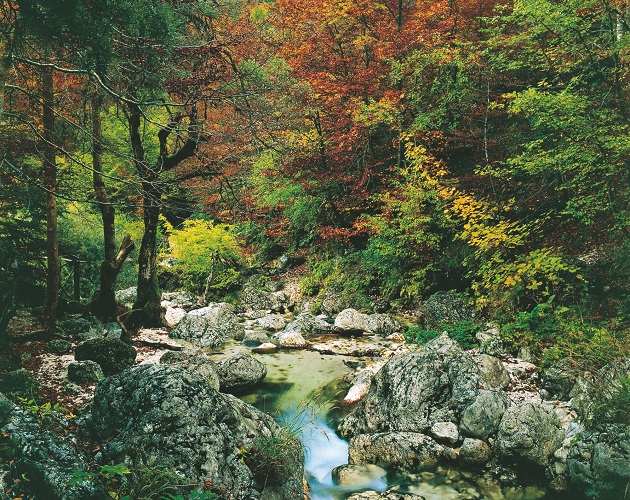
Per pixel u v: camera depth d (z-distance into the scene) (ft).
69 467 14.49
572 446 18.58
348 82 49.75
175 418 15.66
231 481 15.53
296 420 25.13
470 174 46.73
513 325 31.04
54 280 33.58
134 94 22.02
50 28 17.12
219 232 59.47
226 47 26.40
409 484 19.79
